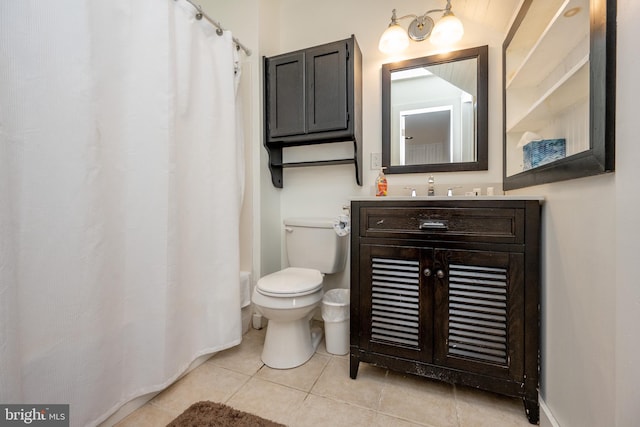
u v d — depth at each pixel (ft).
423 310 3.98
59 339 2.88
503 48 5.20
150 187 3.77
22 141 2.61
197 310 4.59
